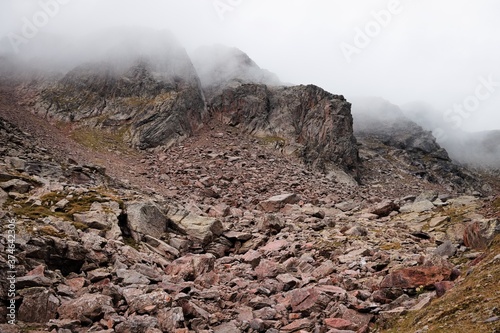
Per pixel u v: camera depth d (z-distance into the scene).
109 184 33.19
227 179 49.16
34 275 13.31
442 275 14.24
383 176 79.38
